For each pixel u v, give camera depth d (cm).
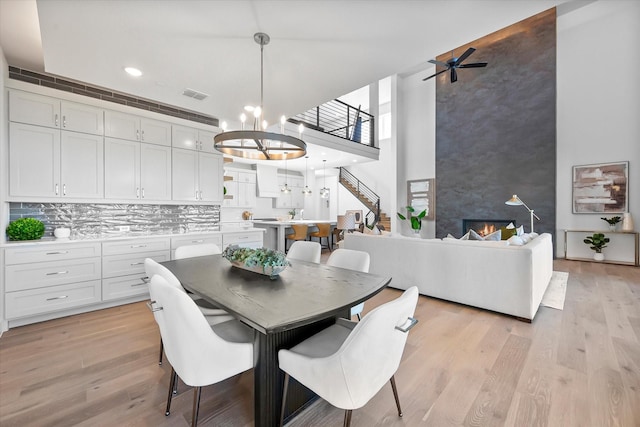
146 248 342
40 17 187
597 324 272
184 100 331
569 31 609
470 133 728
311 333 166
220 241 411
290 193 1077
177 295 120
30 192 287
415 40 221
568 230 586
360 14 192
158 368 199
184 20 195
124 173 348
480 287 309
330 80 284
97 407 159
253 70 264
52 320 283
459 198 747
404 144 880
